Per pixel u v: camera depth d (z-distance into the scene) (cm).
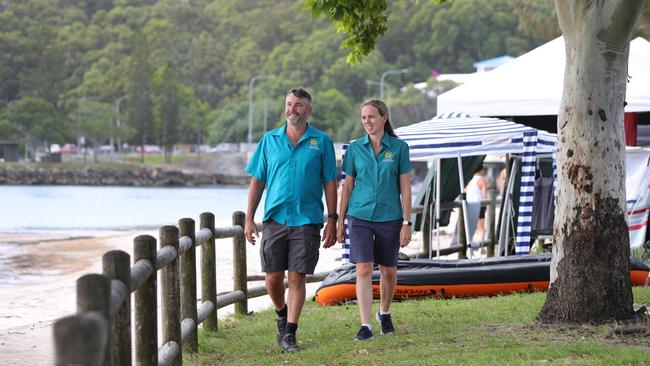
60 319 791
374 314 2617
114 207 16512
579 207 2205
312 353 2067
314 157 2116
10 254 6494
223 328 2622
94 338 792
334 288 2917
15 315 3284
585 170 2195
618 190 2209
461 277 2903
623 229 2216
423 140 3356
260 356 2133
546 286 2933
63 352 777
